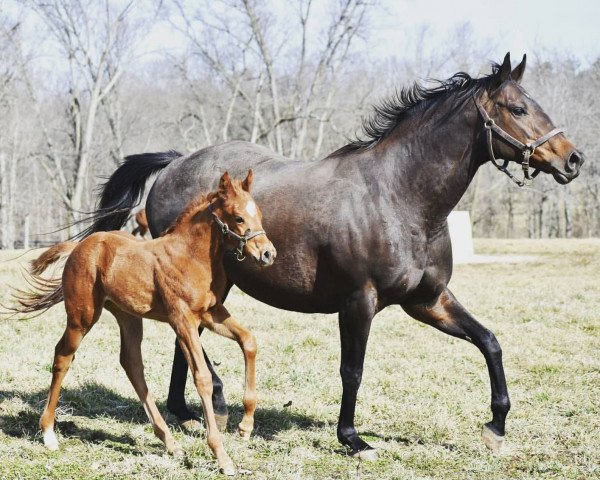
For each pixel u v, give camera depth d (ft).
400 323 37.78
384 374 27.30
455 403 23.67
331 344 32.63
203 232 17.51
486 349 19.01
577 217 203.31
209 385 17.22
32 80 124.26
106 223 24.70
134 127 151.84
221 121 142.20
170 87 155.94
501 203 215.31
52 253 19.83
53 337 32.17
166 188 23.13
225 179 17.26
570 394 24.81
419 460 18.49
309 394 24.57
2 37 110.01
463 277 60.70
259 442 19.51
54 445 18.58
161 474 16.85
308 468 17.70
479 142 18.86
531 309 42.16
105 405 22.97
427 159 18.85
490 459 18.51
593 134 167.73
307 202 19.27
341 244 18.63
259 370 27.58
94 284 18.38
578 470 17.89
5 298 43.47
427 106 19.31
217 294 17.97
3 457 17.74
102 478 16.63
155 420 18.65
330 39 115.34
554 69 175.42
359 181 19.16
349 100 139.13
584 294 48.29
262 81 121.29
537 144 18.30
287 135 149.38
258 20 113.70
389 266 18.44
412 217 18.79
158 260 17.71
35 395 23.12
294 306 20.02
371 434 20.65
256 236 16.94
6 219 145.59
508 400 18.95
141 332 19.12
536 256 82.94
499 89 18.65
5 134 142.31
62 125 154.81
